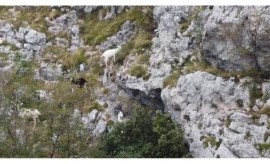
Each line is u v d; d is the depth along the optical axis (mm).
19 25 64312
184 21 49531
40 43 62500
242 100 41406
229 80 42375
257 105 40625
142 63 51250
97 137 49531
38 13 66125
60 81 53750
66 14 64625
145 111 47406
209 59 44688
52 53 60969
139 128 45188
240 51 41969
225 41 42906
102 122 50625
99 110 51656
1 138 44344
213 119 41719
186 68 46281
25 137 44906
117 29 58750
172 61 48375
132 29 57844
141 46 53156
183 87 44969
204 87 43406
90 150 45312
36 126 45594
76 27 62781
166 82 47000
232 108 41438
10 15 66188
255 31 40344
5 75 48094
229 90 42094
